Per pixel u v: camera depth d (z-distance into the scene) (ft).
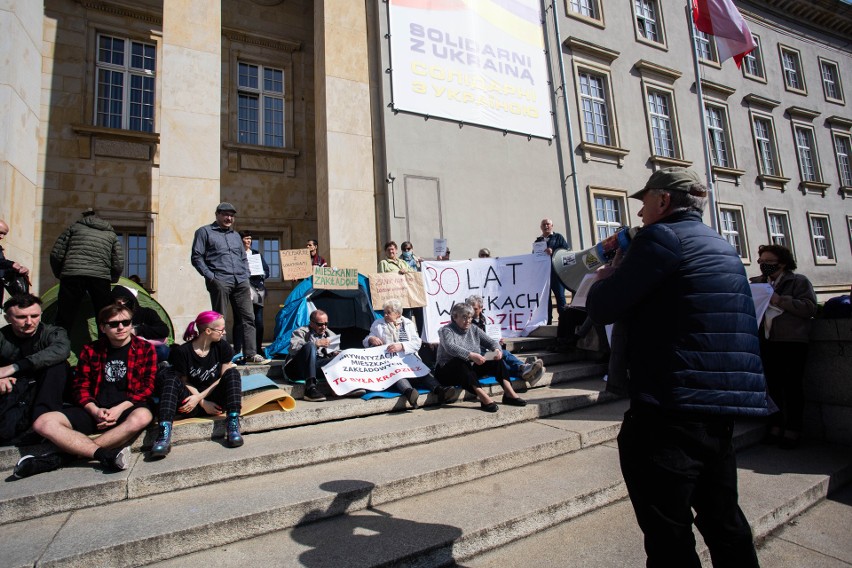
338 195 28.53
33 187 22.20
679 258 6.06
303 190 36.96
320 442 11.62
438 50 34.45
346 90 29.78
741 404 5.76
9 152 19.88
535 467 11.82
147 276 31.42
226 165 34.76
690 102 50.08
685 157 48.16
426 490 10.36
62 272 14.90
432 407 15.61
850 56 66.80
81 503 9.06
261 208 35.45
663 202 6.79
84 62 31.17
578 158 41.16
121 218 31.12
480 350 16.51
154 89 33.50
